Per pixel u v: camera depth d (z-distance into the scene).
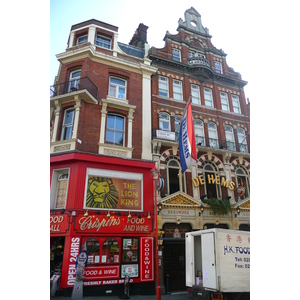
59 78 16.31
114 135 14.94
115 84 16.14
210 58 20.59
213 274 9.07
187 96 18.00
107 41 17.28
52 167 13.00
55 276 10.84
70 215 11.80
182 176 15.77
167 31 19.62
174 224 14.59
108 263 11.88
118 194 13.30
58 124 13.92
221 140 17.86
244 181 17.69
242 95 20.50
